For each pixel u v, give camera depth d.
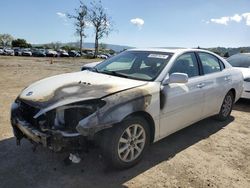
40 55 52.75
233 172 3.67
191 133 5.03
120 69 4.40
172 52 4.41
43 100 3.29
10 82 10.39
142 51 4.70
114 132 3.26
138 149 3.66
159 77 3.88
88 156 3.82
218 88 5.09
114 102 3.22
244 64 8.30
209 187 3.28
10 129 4.80
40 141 3.17
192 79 4.44
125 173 3.49
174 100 3.98
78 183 3.23
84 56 60.19
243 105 7.51
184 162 3.86
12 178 3.29
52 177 3.33
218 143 4.61
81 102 3.14
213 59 5.28
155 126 3.79
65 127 3.15
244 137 4.95
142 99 3.47
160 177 3.44
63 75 4.25
